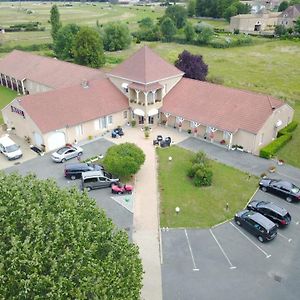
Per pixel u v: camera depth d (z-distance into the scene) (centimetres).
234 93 5834
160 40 14925
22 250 2247
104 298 2189
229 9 18462
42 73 7869
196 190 4541
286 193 4275
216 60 11525
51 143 5500
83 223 2606
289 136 5709
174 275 3266
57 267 2231
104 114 5966
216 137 5722
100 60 10100
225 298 3044
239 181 4716
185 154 5406
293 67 10600
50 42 13950
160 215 4066
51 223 2506
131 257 2666
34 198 2767
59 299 2089
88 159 5238
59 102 5734
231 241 3672
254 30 16712
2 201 2664
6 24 18638
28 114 5422
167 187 4606
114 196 4419
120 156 4619
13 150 5266
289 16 16525
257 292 3102
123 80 6266
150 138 5903
